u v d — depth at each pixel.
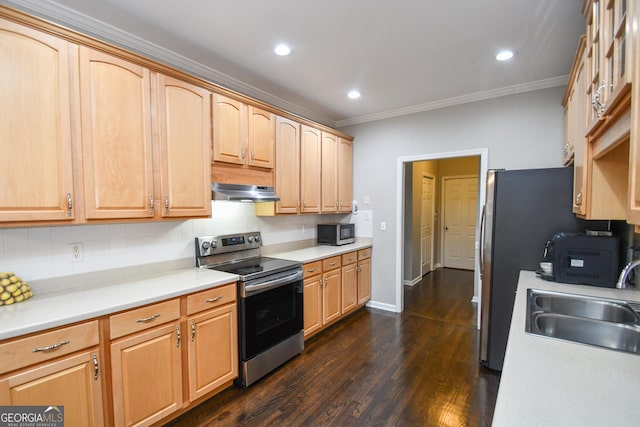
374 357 2.83
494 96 3.24
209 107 2.39
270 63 2.61
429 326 3.53
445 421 2.00
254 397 2.26
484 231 2.60
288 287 2.75
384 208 4.04
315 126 3.52
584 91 1.62
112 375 1.66
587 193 1.58
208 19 1.99
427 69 2.72
